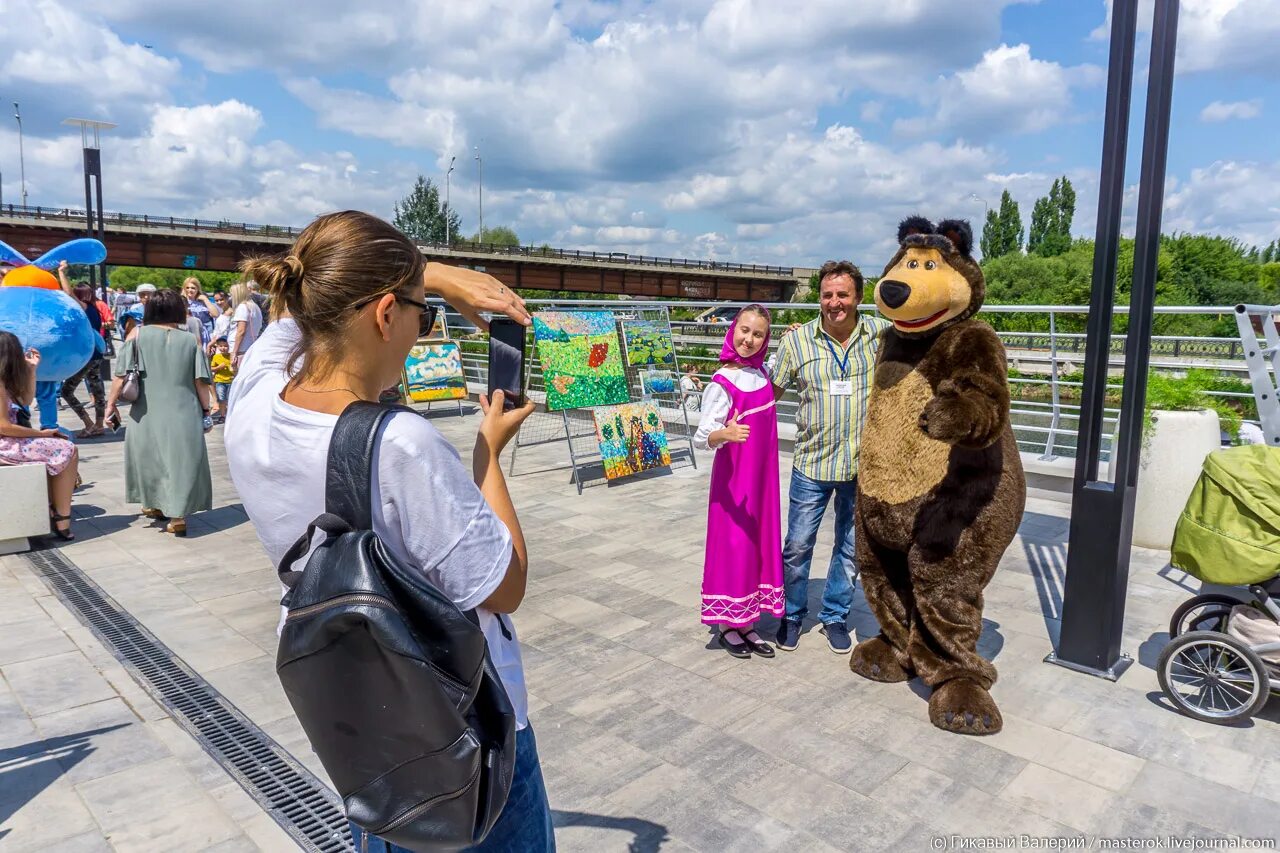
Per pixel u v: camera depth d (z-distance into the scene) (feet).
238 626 15.20
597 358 27.58
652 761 10.77
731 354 13.74
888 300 11.70
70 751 10.94
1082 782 10.27
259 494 4.34
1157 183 11.95
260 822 9.50
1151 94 11.88
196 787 10.17
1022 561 19.16
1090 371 12.82
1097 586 13.07
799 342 14.10
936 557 11.95
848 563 14.20
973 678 11.85
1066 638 13.46
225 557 19.20
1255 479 11.58
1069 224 311.88
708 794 10.03
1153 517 19.66
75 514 22.85
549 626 15.34
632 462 27.81
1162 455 19.42
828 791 10.09
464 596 4.25
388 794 4.08
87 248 31.48
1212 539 11.75
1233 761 10.73
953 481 11.87
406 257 4.45
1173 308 18.48
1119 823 9.46
